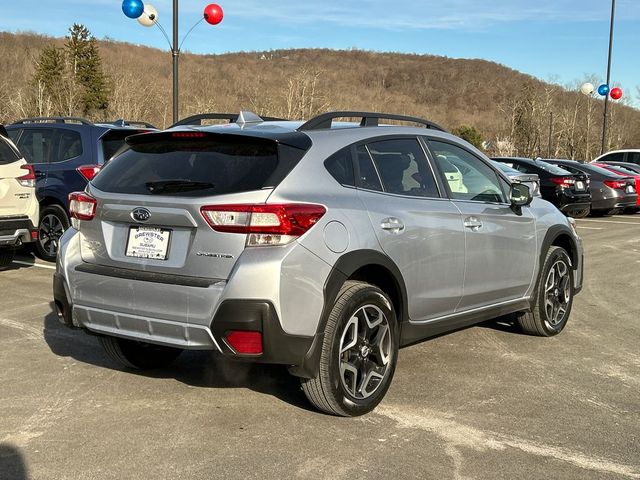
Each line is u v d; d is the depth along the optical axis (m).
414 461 3.48
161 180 3.98
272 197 3.66
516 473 3.37
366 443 3.68
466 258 4.83
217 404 4.22
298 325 3.68
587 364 5.19
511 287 5.39
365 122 4.61
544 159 19.19
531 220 5.57
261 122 4.51
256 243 3.62
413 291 4.41
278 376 4.79
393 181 4.45
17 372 4.76
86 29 54.22
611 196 17.77
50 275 8.27
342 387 3.91
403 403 4.30
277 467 3.39
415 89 123.94
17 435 3.72
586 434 3.86
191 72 78.94
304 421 3.97
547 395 4.49
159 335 3.86
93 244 4.18
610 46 27.58
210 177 3.84
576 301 7.56
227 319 3.59
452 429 3.90
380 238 4.10
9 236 7.77
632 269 9.76
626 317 6.79
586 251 11.66
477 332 6.09
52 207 9.14
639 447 3.70
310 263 3.70
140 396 4.34
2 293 7.23
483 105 117.94
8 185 7.75
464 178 5.10
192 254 3.74
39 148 9.34
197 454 3.52
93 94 48.97
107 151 9.22
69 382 4.57
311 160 3.95
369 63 137.50
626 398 4.46
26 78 57.38
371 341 4.15
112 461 3.43
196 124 4.93
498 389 4.59
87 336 5.68
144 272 3.90
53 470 3.33
